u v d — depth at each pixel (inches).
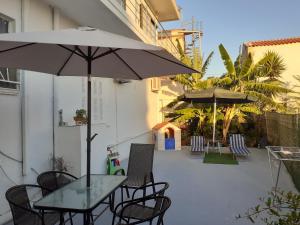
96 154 259.6
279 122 409.7
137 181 204.8
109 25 305.3
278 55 601.6
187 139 565.3
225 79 519.5
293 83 631.8
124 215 136.5
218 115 533.3
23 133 196.4
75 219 177.9
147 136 541.3
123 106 414.6
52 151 231.6
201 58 571.2
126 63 158.6
